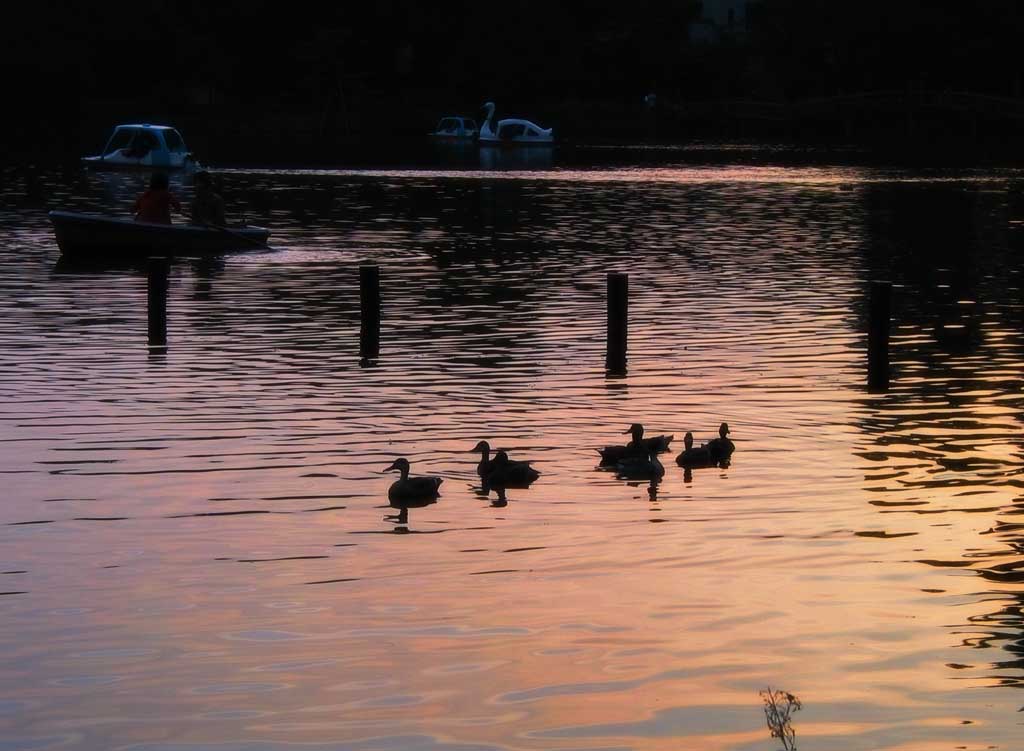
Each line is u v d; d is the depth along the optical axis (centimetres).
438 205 5650
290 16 11931
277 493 1697
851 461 1850
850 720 1123
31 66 10925
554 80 12288
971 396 2233
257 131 11425
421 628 1294
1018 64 10894
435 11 12119
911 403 2183
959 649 1252
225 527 1572
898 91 10738
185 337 2692
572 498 1686
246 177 7144
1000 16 10581
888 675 1202
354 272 3641
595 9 12706
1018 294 3325
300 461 1833
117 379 2308
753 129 11944
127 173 7306
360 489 1717
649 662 1224
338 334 2744
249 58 12094
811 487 1733
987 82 11312
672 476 1781
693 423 2050
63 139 9812
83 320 2861
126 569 1441
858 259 3981
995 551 1503
